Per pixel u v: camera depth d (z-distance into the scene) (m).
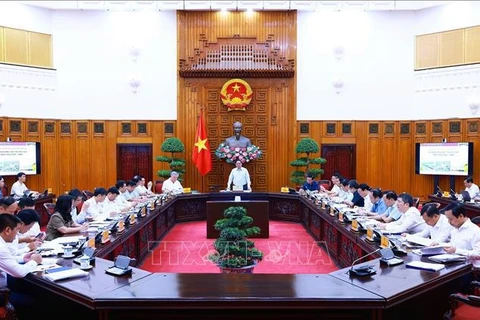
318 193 8.95
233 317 2.79
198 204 9.94
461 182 11.02
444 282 3.10
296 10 11.64
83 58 11.52
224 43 11.70
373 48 11.72
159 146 11.70
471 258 3.69
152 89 11.67
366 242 4.39
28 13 11.02
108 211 6.76
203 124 11.16
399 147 11.75
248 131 11.80
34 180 11.09
